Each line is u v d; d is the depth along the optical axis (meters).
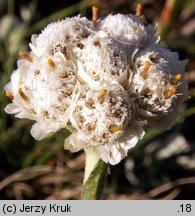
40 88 0.05
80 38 0.05
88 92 0.05
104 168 0.06
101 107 0.05
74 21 0.05
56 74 0.05
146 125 0.05
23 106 0.05
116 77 0.05
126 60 0.05
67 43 0.05
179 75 0.05
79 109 0.05
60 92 0.05
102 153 0.05
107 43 0.05
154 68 0.05
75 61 0.05
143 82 0.05
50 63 0.05
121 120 0.05
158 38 0.06
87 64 0.05
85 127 0.05
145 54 0.05
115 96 0.05
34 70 0.05
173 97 0.05
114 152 0.05
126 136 0.05
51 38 0.05
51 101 0.05
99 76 0.05
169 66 0.05
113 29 0.06
